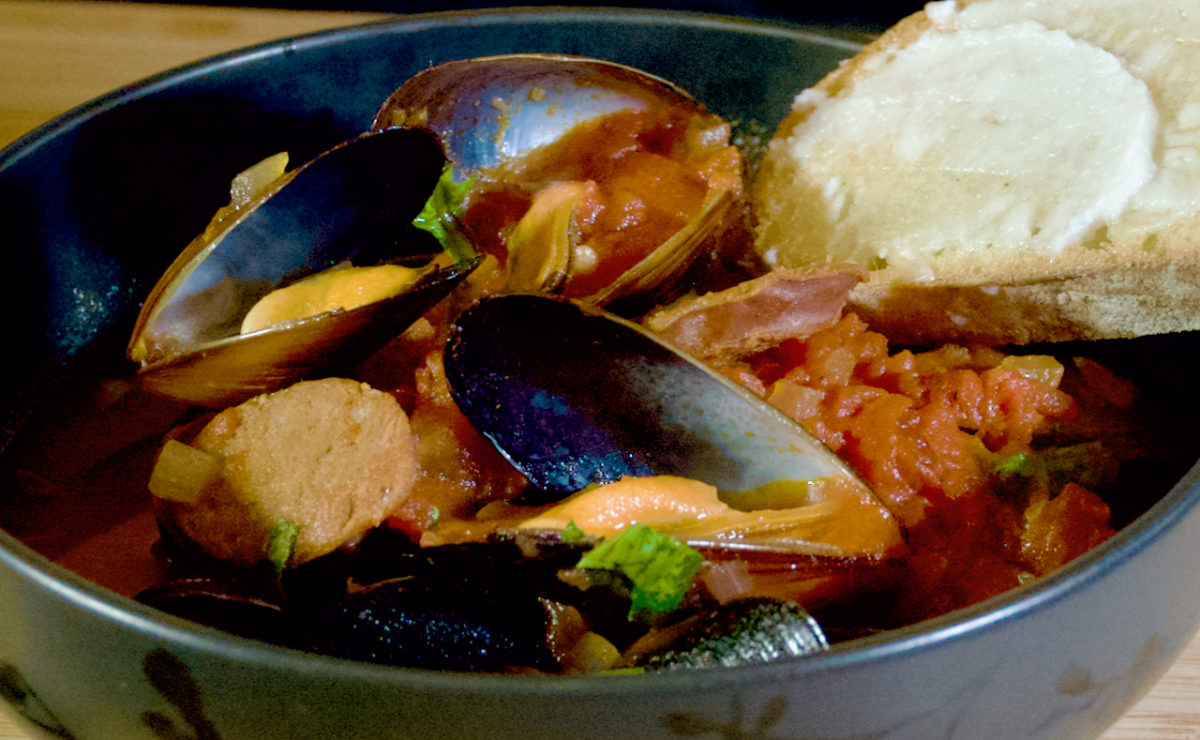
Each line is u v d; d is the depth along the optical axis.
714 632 0.27
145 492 0.31
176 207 0.34
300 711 0.25
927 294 0.32
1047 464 0.31
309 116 0.35
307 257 0.32
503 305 0.29
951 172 0.32
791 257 0.34
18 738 0.29
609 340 0.29
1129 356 0.32
